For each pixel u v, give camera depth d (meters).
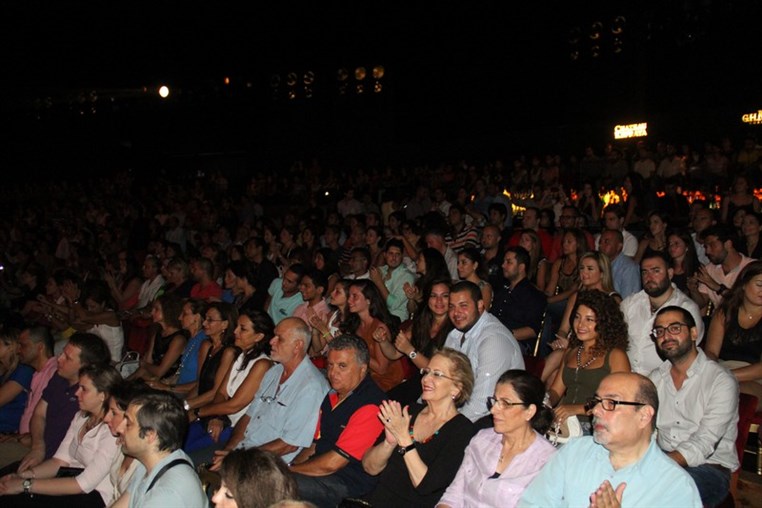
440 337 6.95
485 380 6.11
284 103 28.75
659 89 21.98
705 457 5.20
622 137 22.39
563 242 9.24
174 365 8.41
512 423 4.47
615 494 3.80
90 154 29.50
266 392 6.25
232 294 11.06
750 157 17.55
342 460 5.33
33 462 6.38
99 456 5.57
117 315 9.78
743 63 20.45
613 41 18.31
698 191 16.78
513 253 8.20
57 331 10.42
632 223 15.58
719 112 20.94
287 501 2.95
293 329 6.05
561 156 23.39
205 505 4.46
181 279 11.32
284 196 24.52
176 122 29.84
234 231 19.14
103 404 5.56
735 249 8.17
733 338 6.76
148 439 4.49
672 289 6.76
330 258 10.84
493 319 6.42
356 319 7.56
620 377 4.10
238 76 22.72
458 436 4.91
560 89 23.27
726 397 5.28
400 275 9.42
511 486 4.45
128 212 22.95
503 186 19.38
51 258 18.06
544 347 8.38
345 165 28.05
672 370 5.59
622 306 7.04
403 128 26.80
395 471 5.04
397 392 6.65
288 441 5.90
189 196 24.83
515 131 24.38
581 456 4.25
